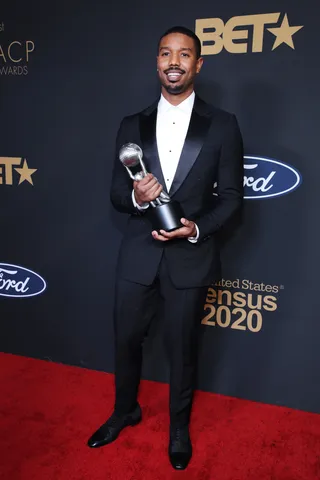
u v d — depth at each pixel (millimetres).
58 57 2145
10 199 2385
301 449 1827
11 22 2180
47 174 2289
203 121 1603
